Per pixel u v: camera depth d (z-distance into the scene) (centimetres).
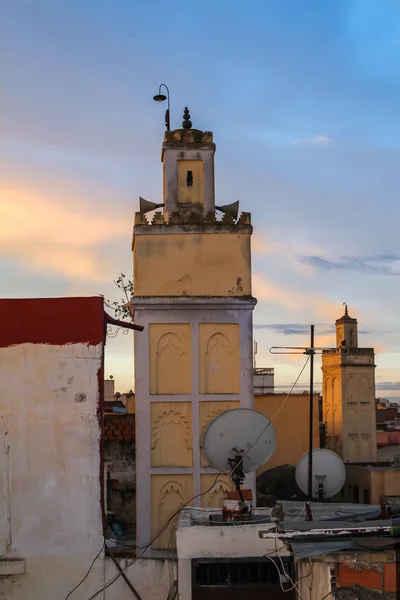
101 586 1057
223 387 1408
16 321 1074
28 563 1049
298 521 935
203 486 1381
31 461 1060
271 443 1116
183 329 1417
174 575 1069
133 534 1833
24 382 1068
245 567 966
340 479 1252
